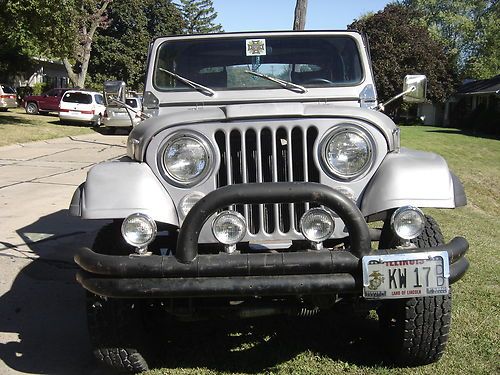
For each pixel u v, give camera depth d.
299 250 3.32
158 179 3.46
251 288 3.02
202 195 3.43
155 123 3.53
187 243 3.04
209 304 3.53
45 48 22.36
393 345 3.71
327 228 3.16
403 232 3.18
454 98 47.75
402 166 3.42
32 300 5.13
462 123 45.00
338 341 4.21
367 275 3.04
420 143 26.25
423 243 3.43
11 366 3.89
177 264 3.04
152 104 4.46
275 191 3.02
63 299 5.16
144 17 48.44
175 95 4.47
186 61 4.57
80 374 3.78
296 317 4.68
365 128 3.48
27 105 31.53
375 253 3.07
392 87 43.88
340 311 3.86
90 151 17.09
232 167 3.50
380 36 44.81
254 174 3.50
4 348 4.16
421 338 3.50
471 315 4.65
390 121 3.80
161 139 3.46
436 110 49.97
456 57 60.31
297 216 3.45
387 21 45.31
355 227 3.06
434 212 10.09
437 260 3.11
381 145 3.50
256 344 4.19
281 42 4.58
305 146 3.45
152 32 51.19
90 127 25.97
